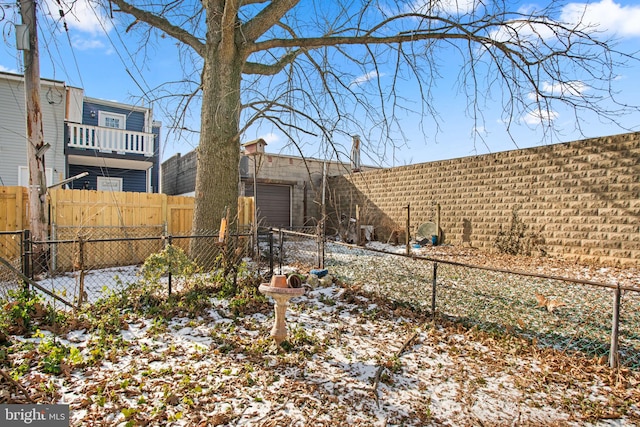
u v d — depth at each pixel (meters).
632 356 3.49
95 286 5.39
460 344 3.77
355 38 6.73
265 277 5.55
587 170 8.29
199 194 6.34
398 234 12.80
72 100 13.35
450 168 11.44
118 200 7.25
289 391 2.65
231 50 6.27
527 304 5.13
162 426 2.17
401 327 4.18
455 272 7.34
